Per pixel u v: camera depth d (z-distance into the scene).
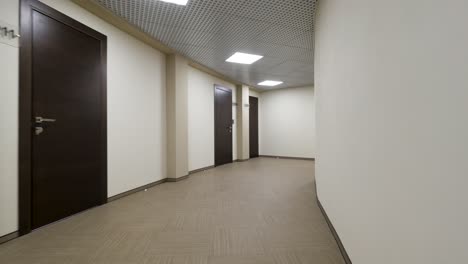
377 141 1.01
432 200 0.65
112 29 2.98
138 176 3.42
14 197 1.90
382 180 0.97
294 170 5.25
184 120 4.32
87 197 2.61
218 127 5.84
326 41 2.09
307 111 7.06
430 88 0.66
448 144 0.59
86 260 1.58
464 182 0.54
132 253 1.68
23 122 1.95
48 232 2.02
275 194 3.28
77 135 2.49
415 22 0.73
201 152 5.16
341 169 1.64
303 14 2.76
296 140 7.24
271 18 2.85
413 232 0.74
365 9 1.14
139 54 3.47
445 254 0.60
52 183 2.22
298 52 4.02
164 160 4.04
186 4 2.54
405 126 0.79
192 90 4.87
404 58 0.79
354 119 1.33
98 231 2.05
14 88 1.90
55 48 2.25
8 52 1.86
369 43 1.09
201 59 4.43
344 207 1.58
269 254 1.67
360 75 1.22
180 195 3.23
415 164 0.73
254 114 7.70
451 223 0.58
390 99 0.89
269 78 5.98
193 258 1.61
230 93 6.40
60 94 2.30
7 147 1.85
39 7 2.09
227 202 2.91
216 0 2.48
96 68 2.73
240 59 4.42
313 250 1.72
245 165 6.00
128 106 3.24
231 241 1.87
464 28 0.54
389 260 0.91
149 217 2.39
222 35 3.34
